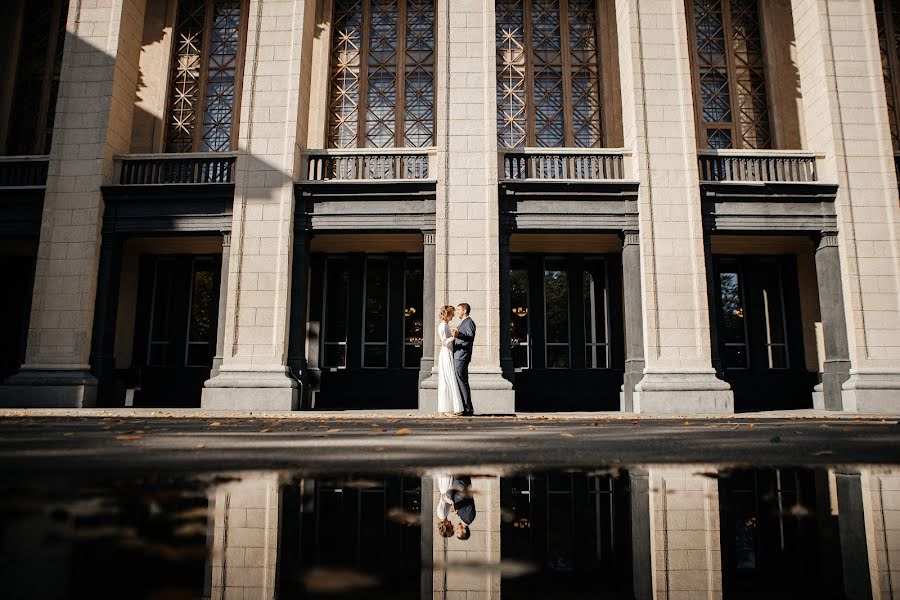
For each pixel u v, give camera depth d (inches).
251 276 553.9
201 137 708.7
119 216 583.5
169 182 605.3
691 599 41.1
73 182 583.2
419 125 702.5
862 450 160.2
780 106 701.9
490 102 576.7
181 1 740.0
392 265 665.6
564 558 53.6
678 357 536.1
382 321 661.9
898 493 88.7
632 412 531.8
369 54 720.3
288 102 585.3
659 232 555.5
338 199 574.9
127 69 629.9
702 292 545.6
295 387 536.4
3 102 707.4
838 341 555.8
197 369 660.7
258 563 48.5
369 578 45.0
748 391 649.6
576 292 658.8
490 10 593.3
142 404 647.1
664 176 565.3
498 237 553.0
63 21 737.6
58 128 592.7
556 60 714.2
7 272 697.6
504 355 542.9
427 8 730.8
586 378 638.5
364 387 640.4
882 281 557.0
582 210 567.2
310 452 149.1
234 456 137.2
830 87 588.1
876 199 570.6
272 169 570.9
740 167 595.2
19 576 41.1
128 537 55.7
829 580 46.5
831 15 603.8
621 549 57.6
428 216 565.9
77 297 563.8
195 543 54.2
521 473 110.1
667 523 69.0
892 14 729.0
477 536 61.9
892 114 705.6
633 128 577.9
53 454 138.9
